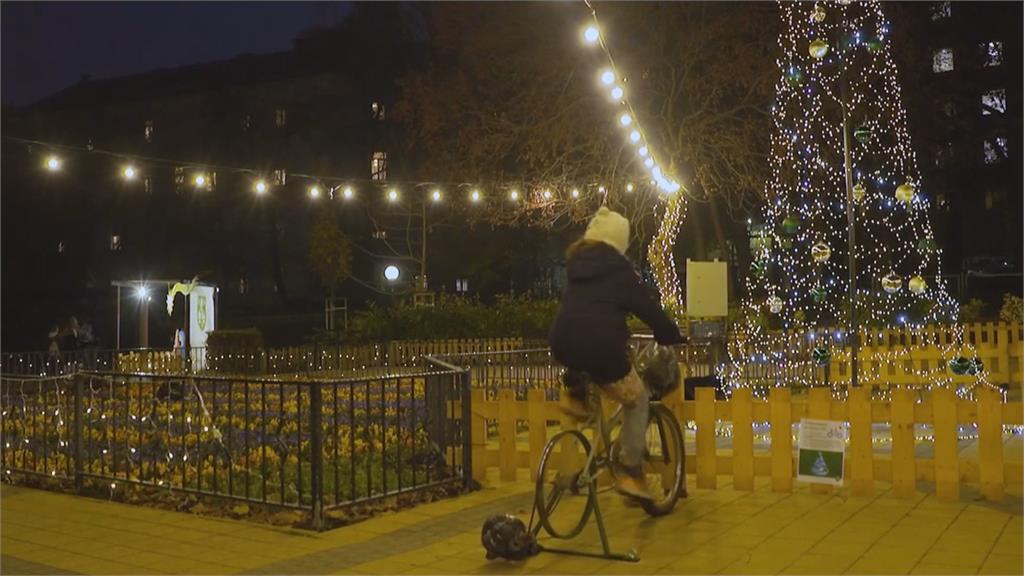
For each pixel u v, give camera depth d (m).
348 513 7.76
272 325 41.91
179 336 24.28
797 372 15.34
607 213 6.98
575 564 6.34
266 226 43.56
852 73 18.69
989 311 30.89
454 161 30.77
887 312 19.16
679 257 33.12
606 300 6.68
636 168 26.39
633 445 7.04
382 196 37.88
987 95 35.91
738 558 6.34
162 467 9.42
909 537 6.74
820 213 20.61
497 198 29.11
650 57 26.62
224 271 43.91
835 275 24.05
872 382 15.31
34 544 7.32
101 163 45.25
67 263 45.81
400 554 6.73
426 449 8.92
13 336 44.47
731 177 26.89
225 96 43.84
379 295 41.62
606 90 14.17
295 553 6.83
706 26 26.25
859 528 7.02
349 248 37.09
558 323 6.76
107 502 8.77
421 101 31.91
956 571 5.91
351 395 7.82
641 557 6.44
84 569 6.59
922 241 15.33
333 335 28.09
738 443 8.41
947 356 15.56
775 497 8.12
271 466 9.31
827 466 8.05
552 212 28.22
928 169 32.59
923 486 8.45
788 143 20.34
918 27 31.77
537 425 9.02
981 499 7.82
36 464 9.91
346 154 41.66
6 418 11.50
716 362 12.87
